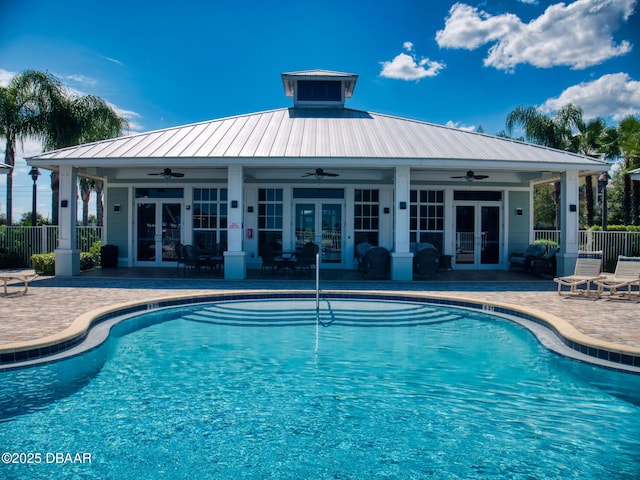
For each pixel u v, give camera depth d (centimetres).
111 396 468
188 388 493
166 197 1535
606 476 323
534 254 1397
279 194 1513
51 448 360
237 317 829
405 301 945
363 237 1514
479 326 777
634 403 455
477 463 341
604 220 1773
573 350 571
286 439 379
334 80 1684
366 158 1130
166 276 1248
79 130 2112
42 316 703
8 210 2127
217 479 318
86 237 1698
